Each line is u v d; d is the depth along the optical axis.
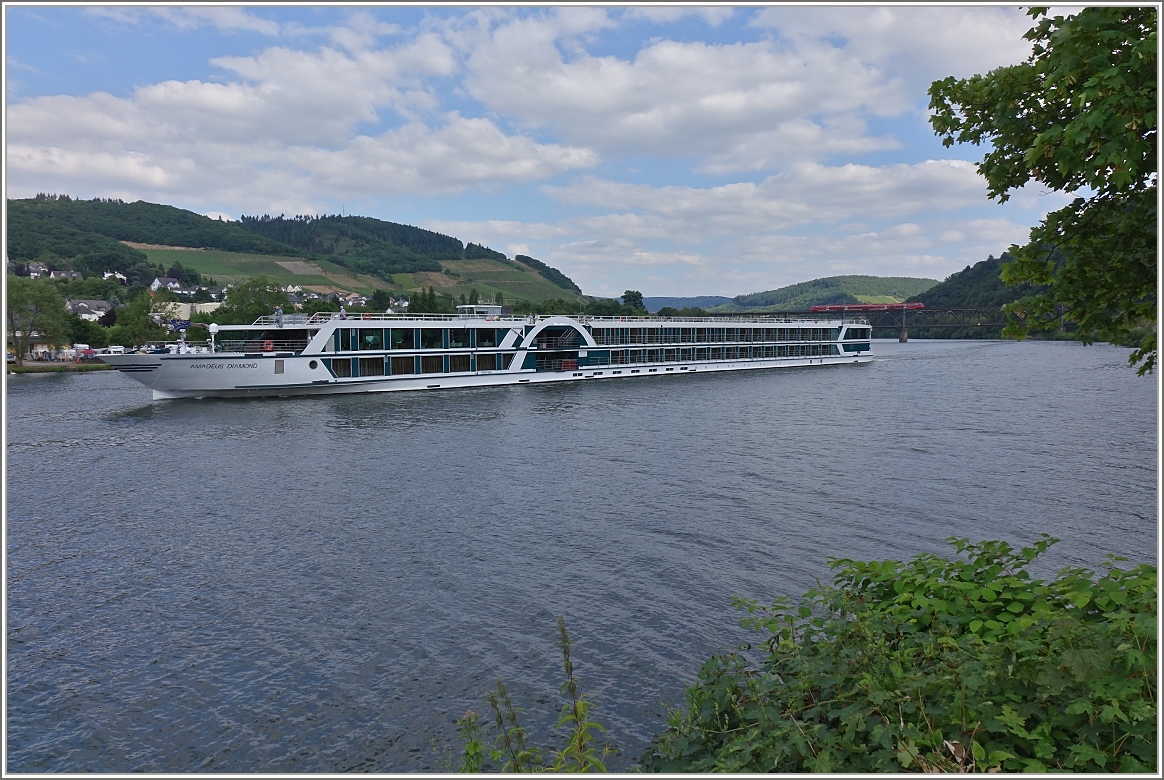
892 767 7.78
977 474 37.34
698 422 55.72
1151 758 7.16
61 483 36.66
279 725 16.45
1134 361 10.66
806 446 45.59
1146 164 8.88
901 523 29.31
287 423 54.47
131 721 16.67
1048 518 29.70
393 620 21.16
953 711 8.15
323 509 31.95
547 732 15.93
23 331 113.25
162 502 33.22
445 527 29.33
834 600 11.15
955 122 11.27
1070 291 10.93
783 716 9.30
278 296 148.62
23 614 21.73
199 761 15.34
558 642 19.66
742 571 24.44
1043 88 9.77
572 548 26.77
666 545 26.97
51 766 15.23
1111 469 38.12
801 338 115.12
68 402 67.62
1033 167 9.91
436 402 66.69
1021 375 96.69
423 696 17.42
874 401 68.31
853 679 9.45
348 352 69.44
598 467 39.94
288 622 21.12
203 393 65.81
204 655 19.38
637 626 20.55
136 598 22.78
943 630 9.67
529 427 53.31
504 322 81.81
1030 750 7.89
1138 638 8.09
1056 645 8.41
